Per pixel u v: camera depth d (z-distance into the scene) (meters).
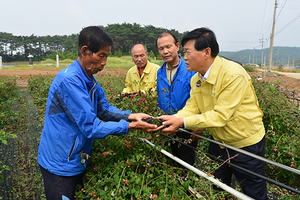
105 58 1.60
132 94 2.89
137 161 1.77
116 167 1.73
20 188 2.88
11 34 94.50
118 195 1.57
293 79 16.30
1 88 7.91
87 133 1.55
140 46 3.15
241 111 1.76
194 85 2.02
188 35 1.70
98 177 1.81
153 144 1.89
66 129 1.59
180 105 2.66
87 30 1.52
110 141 2.09
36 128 5.03
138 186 1.62
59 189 1.63
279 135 3.40
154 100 2.95
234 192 1.27
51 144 1.62
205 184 1.51
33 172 3.19
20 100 7.64
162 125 1.77
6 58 89.12
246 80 1.69
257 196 1.88
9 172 3.27
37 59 97.25
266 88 5.05
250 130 1.80
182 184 1.69
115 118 1.96
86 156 1.67
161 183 1.69
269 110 3.50
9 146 4.17
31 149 4.02
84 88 1.62
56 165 1.62
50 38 103.62
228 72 1.66
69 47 95.81
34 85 8.25
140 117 1.88
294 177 2.90
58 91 1.55
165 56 2.56
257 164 1.83
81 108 1.52
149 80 3.26
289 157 3.02
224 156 2.00
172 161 2.12
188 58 1.75
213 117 1.67
